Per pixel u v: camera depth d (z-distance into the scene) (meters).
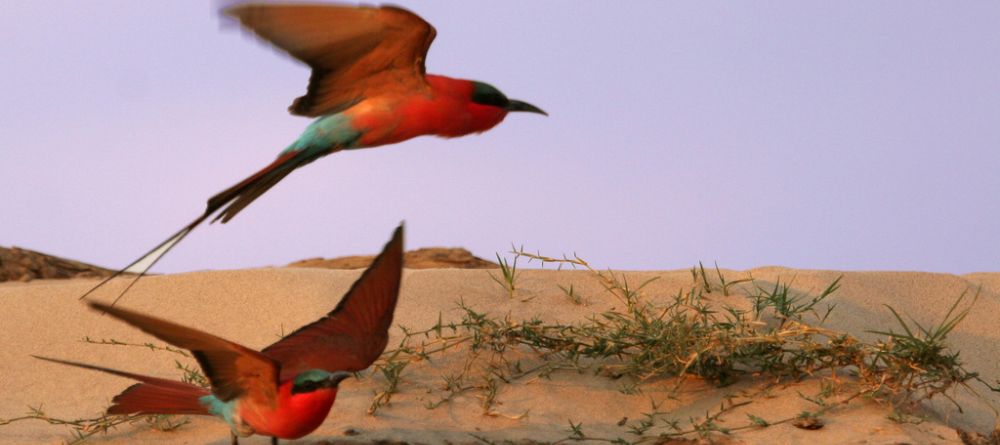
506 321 11.88
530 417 10.57
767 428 10.09
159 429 10.44
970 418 10.82
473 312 11.96
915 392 10.81
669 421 10.54
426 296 13.02
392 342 11.91
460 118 8.89
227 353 8.06
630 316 12.28
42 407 10.98
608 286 13.19
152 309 12.93
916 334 12.76
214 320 12.66
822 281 13.78
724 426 10.20
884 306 13.38
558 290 13.24
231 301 13.04
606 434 10.24
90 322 12.73
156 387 9.01
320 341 9.31
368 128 8.73
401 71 8.70
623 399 11.00
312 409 8.39
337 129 8.73
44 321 12.73
